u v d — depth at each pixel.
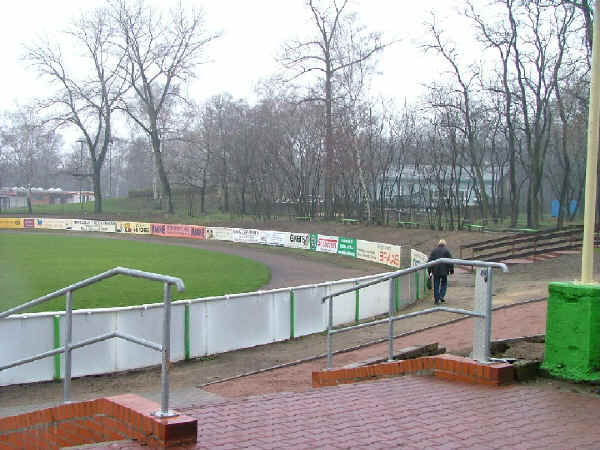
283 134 59.81
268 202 60.91
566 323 6.30
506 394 5.86
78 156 114.44
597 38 6.23
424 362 6.81
